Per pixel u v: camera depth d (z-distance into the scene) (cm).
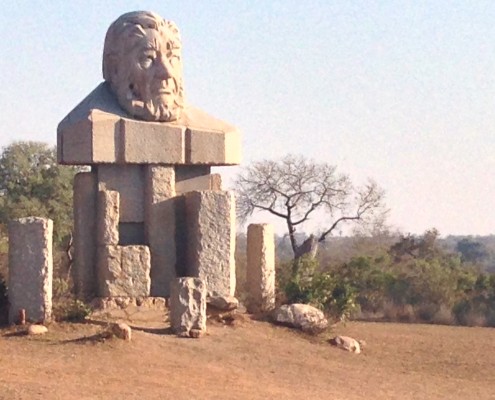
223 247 1970
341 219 4350
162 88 2014
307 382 1591
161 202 2008
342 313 2075
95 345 1628
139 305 1941
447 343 2092
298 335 1920
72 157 1975
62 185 3778
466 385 1697
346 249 5234
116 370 1515
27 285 1759
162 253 2009
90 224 1994
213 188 2084
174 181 2039
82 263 1988
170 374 1526
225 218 1972
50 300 1769
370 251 4606
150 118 2009
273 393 1478
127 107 2003
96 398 1338
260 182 4244
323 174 6166
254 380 1558
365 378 1672
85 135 1958
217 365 1622
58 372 1470
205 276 1959
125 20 2031
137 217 2014
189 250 2006
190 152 2031
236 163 2081
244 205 4244
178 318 1770
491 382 1739
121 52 2014
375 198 4400
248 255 2027
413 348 2000
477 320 2772
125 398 1354
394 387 1622
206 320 1870
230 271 1973
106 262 1934
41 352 1585
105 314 1875
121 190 2005
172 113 2025
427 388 1639
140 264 1948
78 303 1822
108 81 2052
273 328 1922
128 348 1633
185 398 1388
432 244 4728
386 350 1952
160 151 2003
